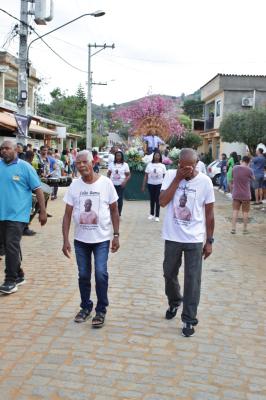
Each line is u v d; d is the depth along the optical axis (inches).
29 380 152.1
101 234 201.3
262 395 147.9
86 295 205.5
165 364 166.2
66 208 205.6
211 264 318.3
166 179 199.3
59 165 730.2
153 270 293.9
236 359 172.9
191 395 145.9
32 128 892.0
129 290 250.7
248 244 394.9
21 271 256.8
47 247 355.6
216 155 1489.9
